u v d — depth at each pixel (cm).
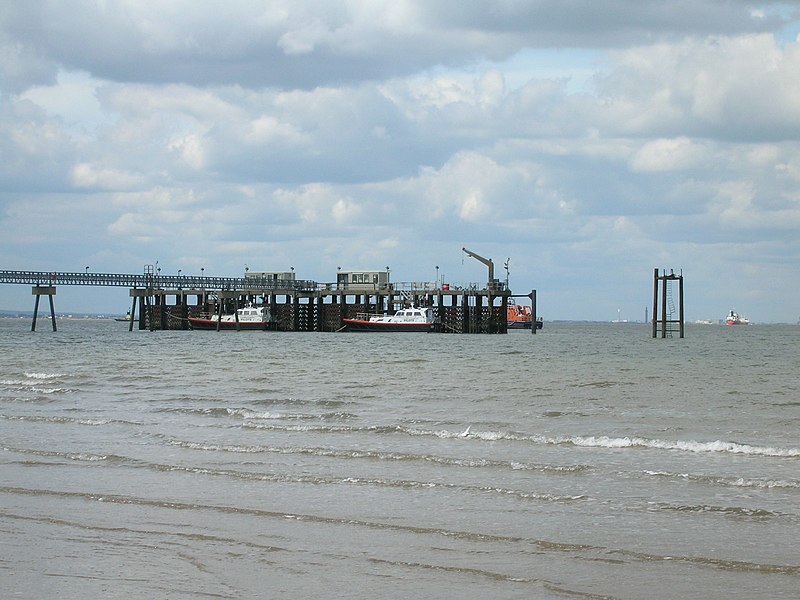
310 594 1405
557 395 4141
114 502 1978
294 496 2008
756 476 2166
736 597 1365
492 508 1881
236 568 1527
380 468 2306
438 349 9006
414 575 1480
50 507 1944
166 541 1683
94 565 1552
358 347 9344
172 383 4822
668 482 2109
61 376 5222
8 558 1595
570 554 1576
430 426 3081
